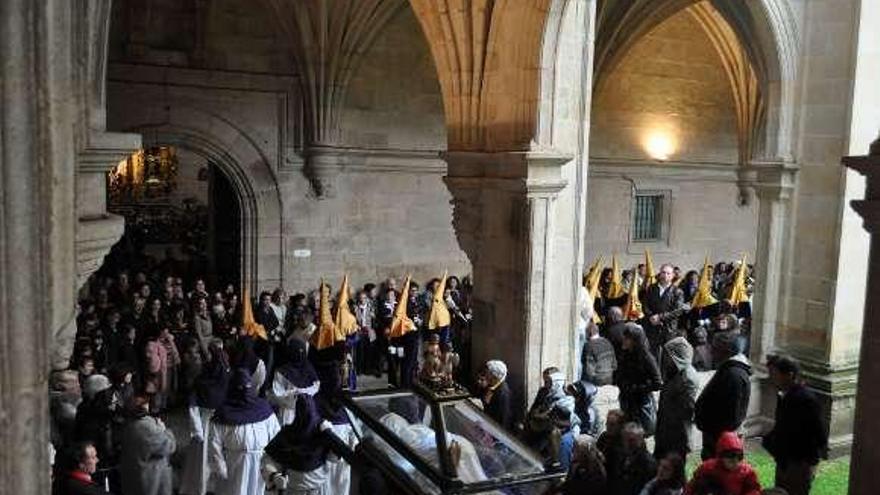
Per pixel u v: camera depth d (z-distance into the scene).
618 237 20.58
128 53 14.55
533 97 8.94
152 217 26.45
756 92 20.19
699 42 20.17
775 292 11.02
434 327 12.86
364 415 4.96
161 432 6.60
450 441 4.30
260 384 8.40
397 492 4.63
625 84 19.81
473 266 10.05
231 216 16.72
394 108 17.03
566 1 8.65
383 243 17.42
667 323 13.95
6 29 1.60
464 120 9.77
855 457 4.62
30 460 1.73
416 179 17.59
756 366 11.12
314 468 6.01
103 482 6.99
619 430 6.36
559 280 9.48
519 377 9.33
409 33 16.81
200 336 11.92
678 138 20.78
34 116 1.67
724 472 5.61
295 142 16.22
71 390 7.36
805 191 10.70
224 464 7.21
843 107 10.20
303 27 15.48
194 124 15.26
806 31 10.59
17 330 1.69
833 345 10.38
